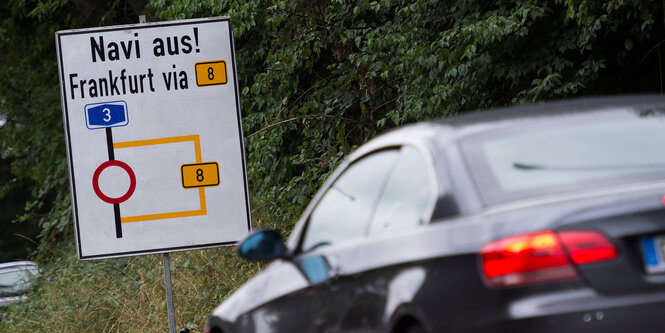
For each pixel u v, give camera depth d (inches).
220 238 663.1
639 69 841.5
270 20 924.0
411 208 257.4
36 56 1631.4
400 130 296.7
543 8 738.2
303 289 297.7
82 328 824.9
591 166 239.6
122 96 660.7
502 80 821.2
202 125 662.5
